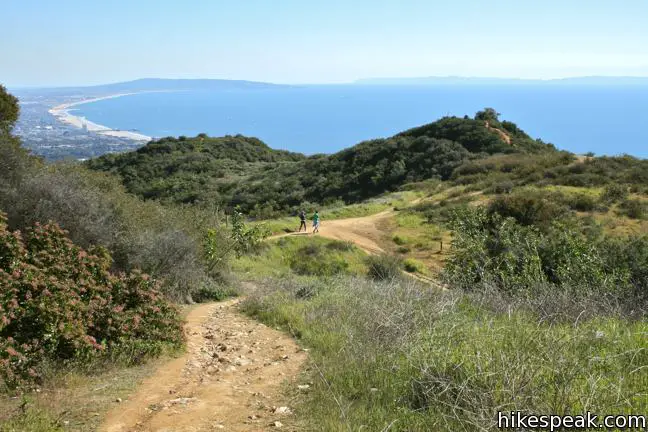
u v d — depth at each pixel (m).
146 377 6.58
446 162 52.47
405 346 5.99
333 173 59.22
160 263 13.76
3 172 13.07
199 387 6.15
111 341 7.44
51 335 6.57
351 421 4.48
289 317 10.54
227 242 17.47
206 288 14.90
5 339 6.26
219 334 9.69
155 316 8.38
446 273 11.61
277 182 60.91
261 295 13.35
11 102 26.64
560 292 8.84
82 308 7.39
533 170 42.09
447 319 6.45
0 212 9.01
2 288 6.86
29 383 5.82
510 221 15.00
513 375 4.35
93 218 13.15
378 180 53.47
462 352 5.31
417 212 35.62
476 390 4.36
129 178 71.75
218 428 4.71
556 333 6.05
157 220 15.62
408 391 4.97
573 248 12.46
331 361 6.55
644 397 4.29
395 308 7.39
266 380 6.39
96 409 5.25
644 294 9.91
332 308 10.45
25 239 9.23
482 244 12.92
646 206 29.22
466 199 36.31
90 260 8.74
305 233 29.64
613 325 6.80
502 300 8.92
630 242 13.46
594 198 31.47
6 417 4.81
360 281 15.09
